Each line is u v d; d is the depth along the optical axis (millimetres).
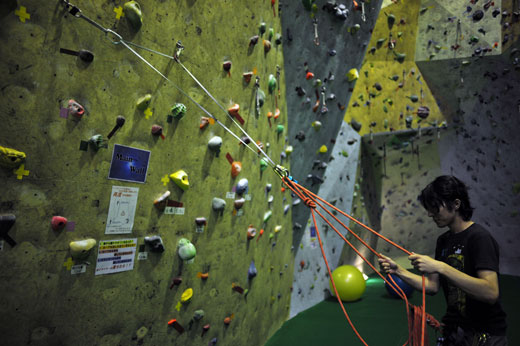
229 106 1908
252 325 2559
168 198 1511
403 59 4711
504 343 1131
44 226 1043
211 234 1861
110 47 1200
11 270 968
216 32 1728
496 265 1119
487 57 4289
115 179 1262
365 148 5477
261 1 2064
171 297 1580
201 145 1713
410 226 6266
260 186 2494
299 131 3049
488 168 5254
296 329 3312
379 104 4867
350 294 4191
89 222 1178
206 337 1884
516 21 4043
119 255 1292
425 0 4543
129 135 1302
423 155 5543
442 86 4812
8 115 941
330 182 4496
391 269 1421
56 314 1090
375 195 6137
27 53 975
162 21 1396
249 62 2057
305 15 2430
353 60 3234
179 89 1508
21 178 980
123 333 1333
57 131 1061
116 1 1204
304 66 2695
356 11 2850
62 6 1045
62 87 1064
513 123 4652
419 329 1302
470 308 1187
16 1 943
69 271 1122
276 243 3094
